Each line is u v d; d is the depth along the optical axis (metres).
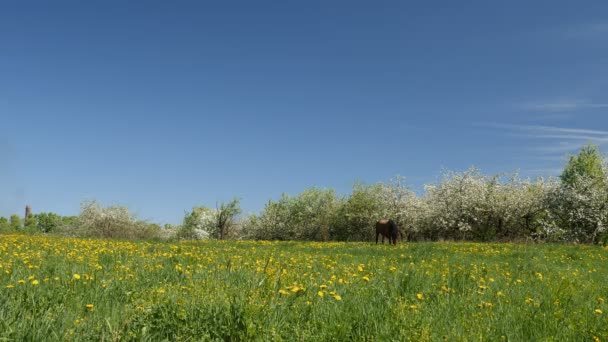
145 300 5.84
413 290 7.39
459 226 40.62
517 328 5.36
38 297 5.63
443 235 43.09
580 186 38.22
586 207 37.19
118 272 8.45
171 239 25.02
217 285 6.49
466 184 42.22
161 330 4.67
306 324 5.03
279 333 4.71
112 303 5.73
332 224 48.69
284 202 52.88
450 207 41.75
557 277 10.39
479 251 18.11
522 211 40.12
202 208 55.94
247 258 12.30
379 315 5.34
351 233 47.53
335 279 8.00
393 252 16.89
